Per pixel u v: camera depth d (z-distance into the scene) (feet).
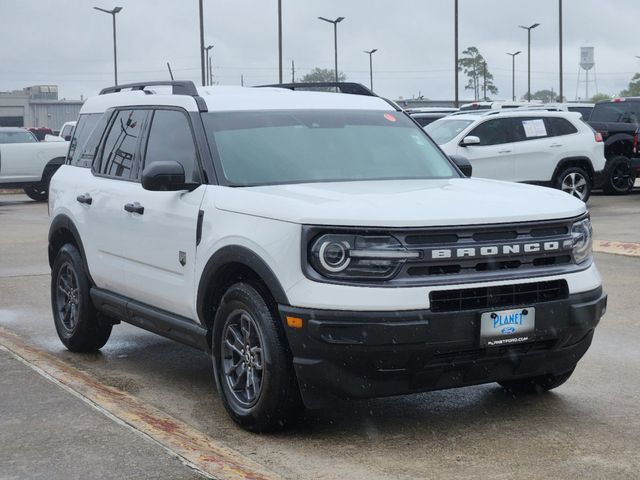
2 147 79.46
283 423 16.97
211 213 18.17
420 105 153.07
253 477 14.01
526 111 59.93
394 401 19.48
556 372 17.72
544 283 16.74
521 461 15.67
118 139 22.90
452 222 16.07
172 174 18.65
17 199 88.17
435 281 15.81
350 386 15.85
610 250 42.09
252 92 21.54
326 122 21.01
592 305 17.15
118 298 22.08
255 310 16.70
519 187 19.30
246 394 17.54
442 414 18.51
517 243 16.51
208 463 14.47
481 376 16.66
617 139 72.49
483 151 58.18
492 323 16.05
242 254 16.94
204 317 18.60
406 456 15.99
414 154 21.07
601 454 16.03
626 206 63.57
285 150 19.77
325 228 15.84
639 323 27.17
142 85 23.12
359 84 24.18
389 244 15.72
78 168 24.59
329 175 19.45
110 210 21.86
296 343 15.92
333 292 15.61
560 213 17.17
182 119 20.52
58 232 24.85
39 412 17.03
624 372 21.79
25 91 347.36
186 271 18.97
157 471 14.11
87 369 22.89
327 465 15.55
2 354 21.54
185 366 23.17
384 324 15.43
